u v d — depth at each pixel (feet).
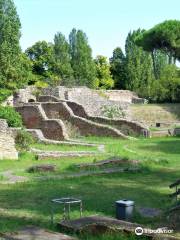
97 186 58.29
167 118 176.65
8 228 35.81
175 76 215.72
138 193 53.88
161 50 214.07
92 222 34.53
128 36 257.96
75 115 138.41
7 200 48.70
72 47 253.85
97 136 128.47
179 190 46.24
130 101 209.36
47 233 30.96
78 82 213.46
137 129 132.46
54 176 65.51
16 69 161.48
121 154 88.99
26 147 88.99
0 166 73.97
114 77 265.13
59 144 102.73
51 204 43.39
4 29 161.68
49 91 159.84
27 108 129.29
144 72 253.85
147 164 77.46
